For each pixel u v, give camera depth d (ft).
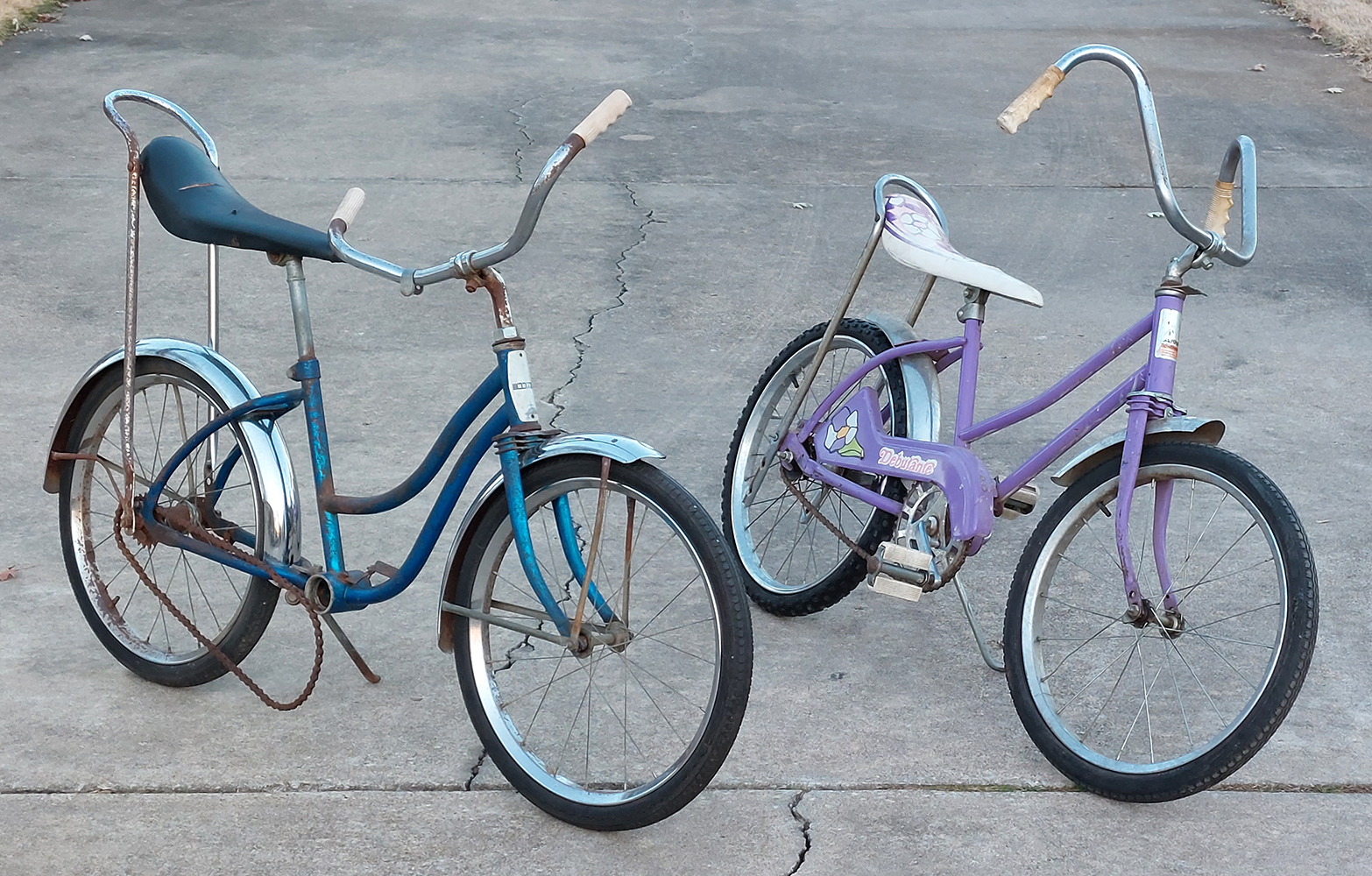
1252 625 12.01
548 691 10.84
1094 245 22.43
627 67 34.53
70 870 8.69
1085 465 10.25
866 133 28.96
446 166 25.57
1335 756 10.18
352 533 13.19
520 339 9.13
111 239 21.22
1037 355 18.10
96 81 30.91
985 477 10.58
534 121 28.94
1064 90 33.17
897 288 20.39
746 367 17.49
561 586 10.75
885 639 11.82
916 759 10.14
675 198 24.25
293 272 9.96
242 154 25.81
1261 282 20.88
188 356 10.57
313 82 31.58
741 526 12.65
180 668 10.60
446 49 35.68
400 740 10.18
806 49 37.42
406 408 15.93
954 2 45.01
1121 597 12.44
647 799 8.99
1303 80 34.47
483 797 9.61
